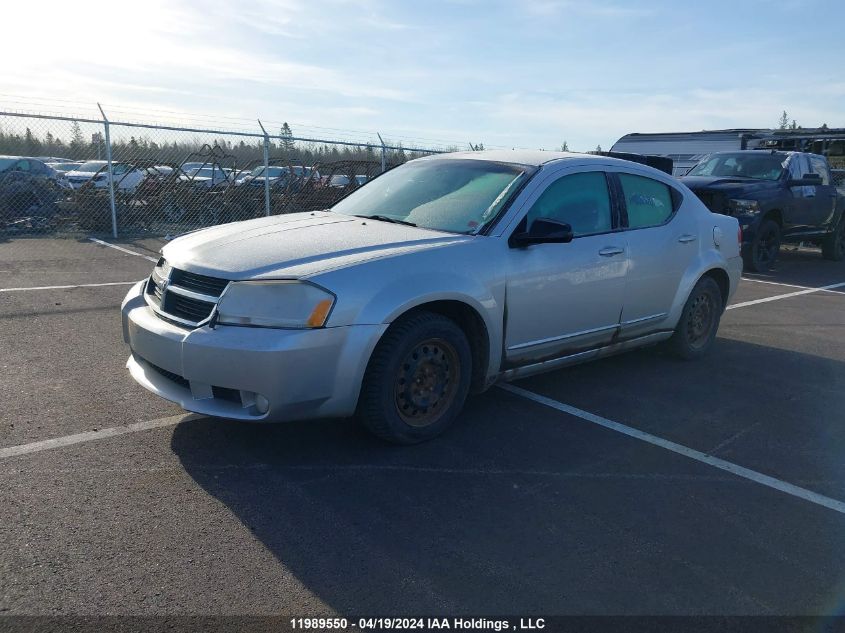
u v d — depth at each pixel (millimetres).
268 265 3656
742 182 11977
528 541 3137
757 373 5898
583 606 2703
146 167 15773
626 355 6312
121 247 12391
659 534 3250
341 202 5379
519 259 4375
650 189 5574
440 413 4152
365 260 3777
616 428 4535
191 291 3756
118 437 4031
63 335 6137
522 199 4523
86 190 14328
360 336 3611
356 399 3709
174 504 3314
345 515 3287
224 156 17375
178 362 3617
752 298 9578
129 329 4012
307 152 20156
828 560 3084
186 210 15852
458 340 4090
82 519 3146
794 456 4207
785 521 3422
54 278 8992
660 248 5414
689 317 5965
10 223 14047
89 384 4883
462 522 3273
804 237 13141
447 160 5250
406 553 3000
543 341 4645
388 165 17062
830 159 17312
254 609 2600
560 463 3967
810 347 6867
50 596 2611
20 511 3191
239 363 3457
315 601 2664
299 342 3457
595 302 4926
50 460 3707
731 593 2818
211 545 2994
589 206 4984
